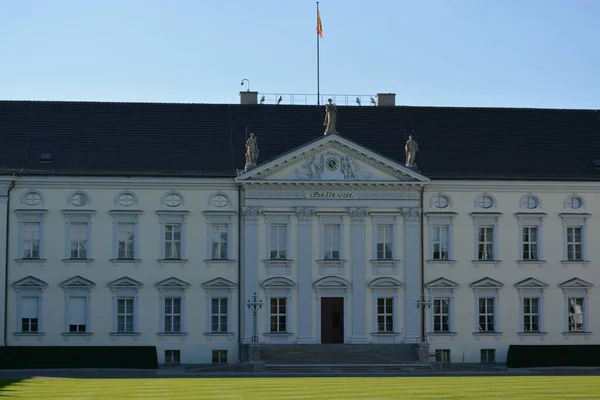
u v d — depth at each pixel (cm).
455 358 10856
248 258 10694
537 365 10369
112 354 10088
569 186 11050
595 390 7094
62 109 11281
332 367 9981
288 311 10712
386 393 6906
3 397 6625
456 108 11788
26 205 10581
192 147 11056
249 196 10700
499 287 10925
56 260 10581
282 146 11231
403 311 10819
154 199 10688
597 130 11750
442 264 10881
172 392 6994
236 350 10681
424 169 11050
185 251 10681
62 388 7306
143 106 11412
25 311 10550
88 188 10650
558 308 11006
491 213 10931
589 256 11075
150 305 10644
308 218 10750
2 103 11262
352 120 11569
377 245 10844
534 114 11812
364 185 10750
